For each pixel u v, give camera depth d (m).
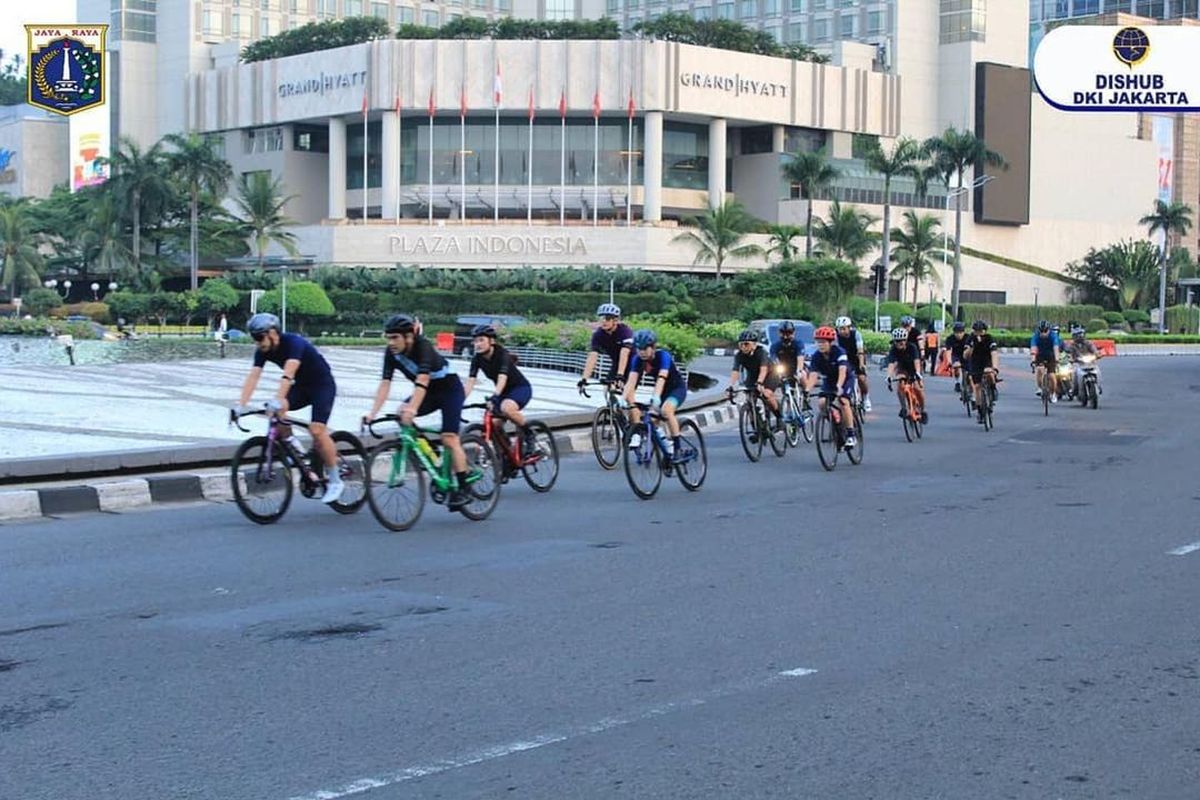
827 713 6.69
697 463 16.00
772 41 104.81
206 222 98.38
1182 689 7.17
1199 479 17.34
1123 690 7.15
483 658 7.77
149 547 11.65
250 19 111.81
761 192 104.88
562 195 96.25
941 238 106.31
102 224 93.81
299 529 12.68
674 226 94.38
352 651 7.91
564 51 95.06
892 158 93.94
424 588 9.86
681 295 87.31
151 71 111.75
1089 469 18.56
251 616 8.87
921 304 105.44
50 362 41.25
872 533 12.67
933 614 9.04
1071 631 8.53
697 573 10.53
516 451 15.33
